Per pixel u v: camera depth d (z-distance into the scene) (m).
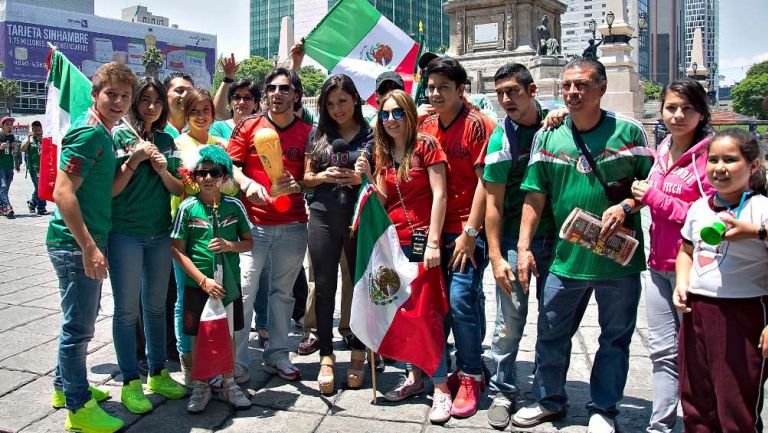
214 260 4.12
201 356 4.01
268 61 92.94
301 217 4.67
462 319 4.11
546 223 3.98
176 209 4.83
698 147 3.37
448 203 4.30
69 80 4.04
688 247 3.26
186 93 4.80
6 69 90.25
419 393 4.41
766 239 2.89
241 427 3.90
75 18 95.88
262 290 5.46
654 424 3.55
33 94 93.88
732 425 3.00
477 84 33.22
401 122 4.18
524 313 4.01
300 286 5.95
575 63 3.56
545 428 3.88
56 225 3.68
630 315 3.73
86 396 3.80
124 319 4.04
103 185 3.69
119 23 100.75
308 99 34.25
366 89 6.49
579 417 4.04
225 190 4.24
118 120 3.81
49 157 3.91
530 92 3.91
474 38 36.81
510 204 4.08
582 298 3.88
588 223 3.56
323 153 4.40
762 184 3.04
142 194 3.99
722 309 3.03
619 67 30.03
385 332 4.18
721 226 2.90
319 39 6.59
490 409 4.02
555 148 3.71
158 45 105.94
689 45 165.00
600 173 3.60
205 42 112.38
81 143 3.50
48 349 5.18
